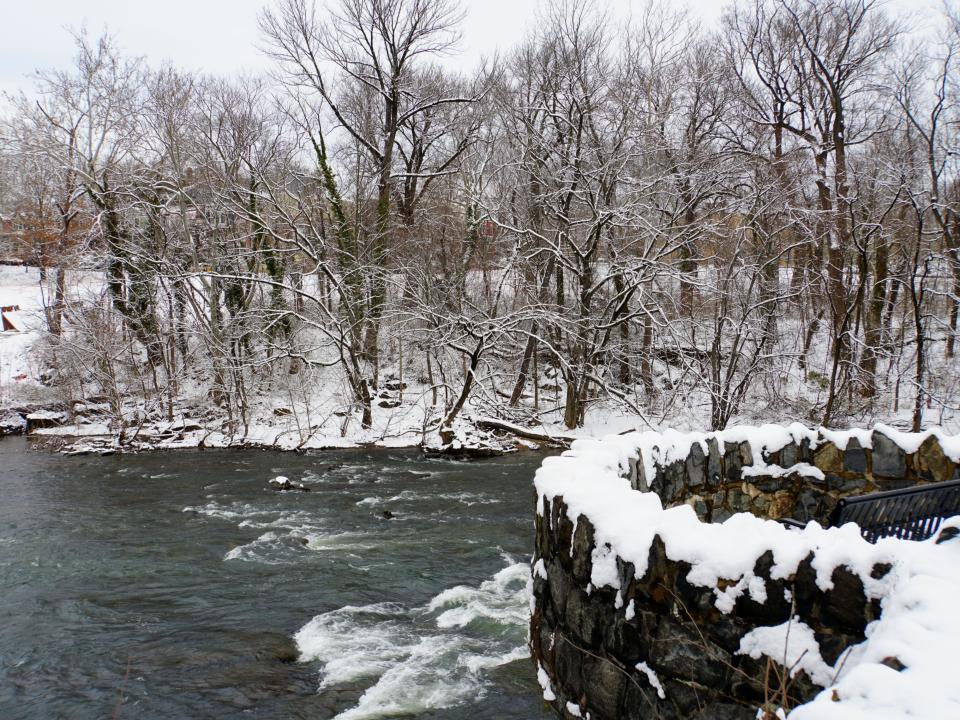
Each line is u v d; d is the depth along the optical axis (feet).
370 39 82.74
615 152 65.57
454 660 21.99
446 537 36.65
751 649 8.07
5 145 77.30
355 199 79.46
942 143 67.92
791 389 69.36
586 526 10.88
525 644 23.15
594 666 10.53
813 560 7.79
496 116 83.61
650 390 68.85
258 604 27.43
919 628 6.04
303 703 19.65
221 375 68.33
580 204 77.66
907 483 17.63
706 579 8.50
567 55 74.74
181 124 72.64
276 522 39.99
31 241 90.12
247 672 21.54
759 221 62.49
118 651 23.44
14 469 56.18
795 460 19.07
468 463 59.06
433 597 28.02
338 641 23.59
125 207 73.77
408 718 18.74
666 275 60.64
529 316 63.72
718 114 75.82
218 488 49.21
